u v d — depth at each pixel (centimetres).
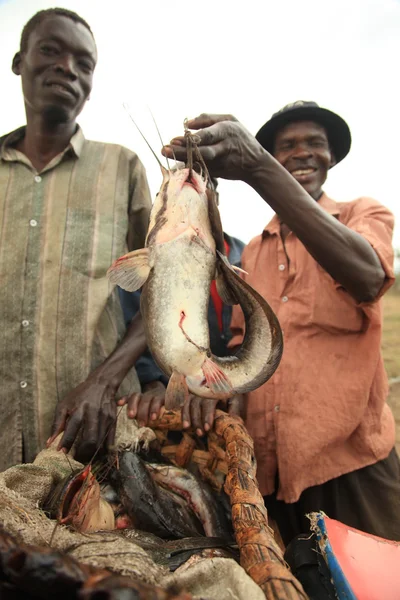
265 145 120
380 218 102
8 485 81
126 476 86
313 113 112
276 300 107
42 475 84
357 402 99
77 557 60
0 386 105
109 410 94
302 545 75
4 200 108
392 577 67
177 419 101
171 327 66
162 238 67
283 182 80
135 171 116
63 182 109
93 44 108
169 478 93
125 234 112
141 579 57
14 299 105
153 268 67
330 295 101
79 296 107
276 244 111
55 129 108
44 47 103
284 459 100
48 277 106
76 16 106
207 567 61
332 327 101
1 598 44
